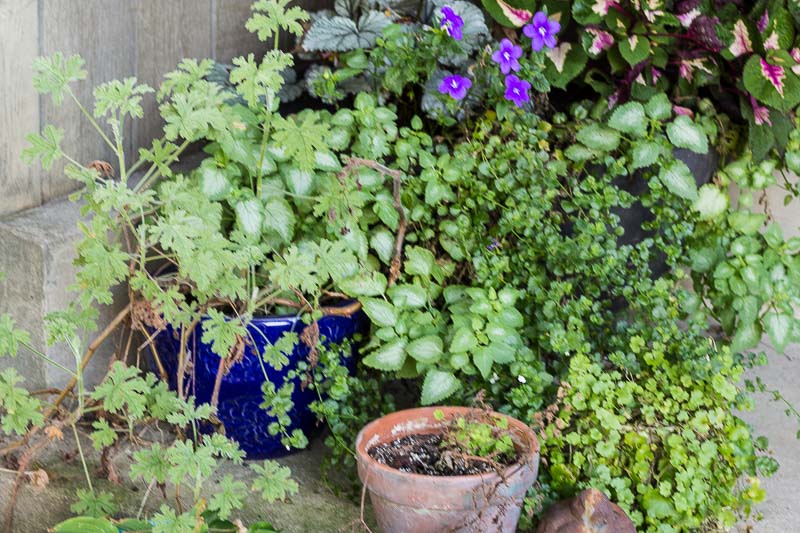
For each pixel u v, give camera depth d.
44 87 2.02
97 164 2.21
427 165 2.44
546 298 2.40
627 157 2.56
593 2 2.62
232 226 2.43
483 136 2.51
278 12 2.12
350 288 2.34
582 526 1.99
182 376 2.23
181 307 2.24
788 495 2.44
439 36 2.52
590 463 2.17
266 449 2.44
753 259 2.54
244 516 2.25
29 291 2.47
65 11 2.53
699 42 2.65
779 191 3.16
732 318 2.61
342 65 2.81
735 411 2.79
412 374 2.35
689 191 2.50
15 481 2.24
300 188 2.39
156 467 1.96
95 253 1.99
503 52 2.44
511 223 2.42
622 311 2.47
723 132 2.71
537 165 2.44
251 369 2.31
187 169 2.84
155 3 2.74
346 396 2.34
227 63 2.99
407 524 1.97
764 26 2.63
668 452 2.18
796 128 2.70
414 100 2.75
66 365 2.54
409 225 2.52
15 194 2.54
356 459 2.14
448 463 2.04
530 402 2.25
